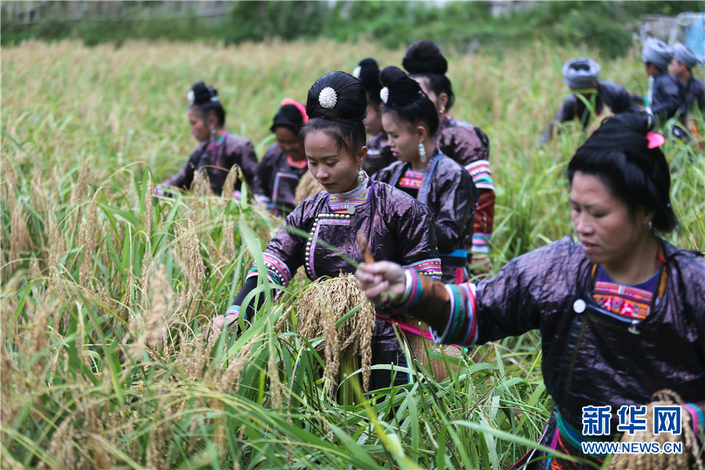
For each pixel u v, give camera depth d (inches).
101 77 478.3
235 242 135.1
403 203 95.1
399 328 96.9
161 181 265.3
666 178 60.6
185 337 90.7
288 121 184.1
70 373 72.1
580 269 65.1
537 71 439.5
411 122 116.9
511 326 69.6
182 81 515.5
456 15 799.1
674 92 234.2
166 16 962.1
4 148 189.9
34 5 971.9
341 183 93.0
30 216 150.9
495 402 89.7
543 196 202.8
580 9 656.4
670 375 61.5
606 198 58.6
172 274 110.8
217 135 206.5
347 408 85.3
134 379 85.6
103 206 118.6
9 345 83.0
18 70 441.1
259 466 77.0
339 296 86.4
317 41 751.1
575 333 64.6
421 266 95.3
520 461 79.7
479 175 143.6
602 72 386.0
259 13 918.4
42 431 66.8
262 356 80.9
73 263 119.0
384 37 792.3
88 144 257.0
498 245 196.1
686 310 60.6
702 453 62.3
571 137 239.6
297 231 74.9
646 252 62.3
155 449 65.3
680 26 379.2
